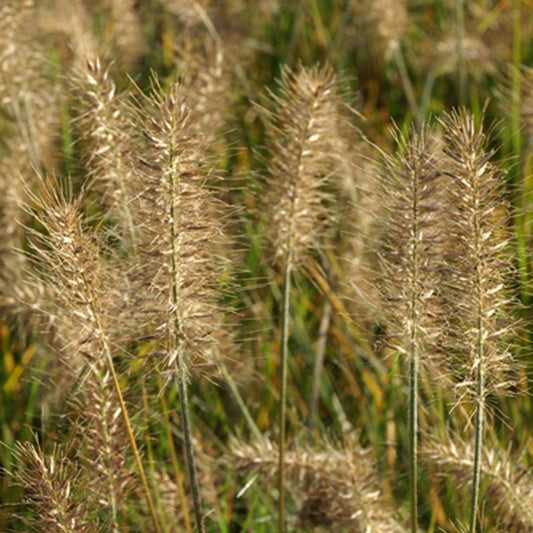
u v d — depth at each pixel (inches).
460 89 349.1
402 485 245.8
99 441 170.9
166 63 355.9
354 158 226.2
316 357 261.1
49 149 268.4
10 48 261.3
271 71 388.8
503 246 149.6
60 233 152.0
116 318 164.6
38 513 163.8
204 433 260.8
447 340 157.9
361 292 171.2
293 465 210.4
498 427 243.0
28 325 230.8
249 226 260.1
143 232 158.2
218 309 174.6
